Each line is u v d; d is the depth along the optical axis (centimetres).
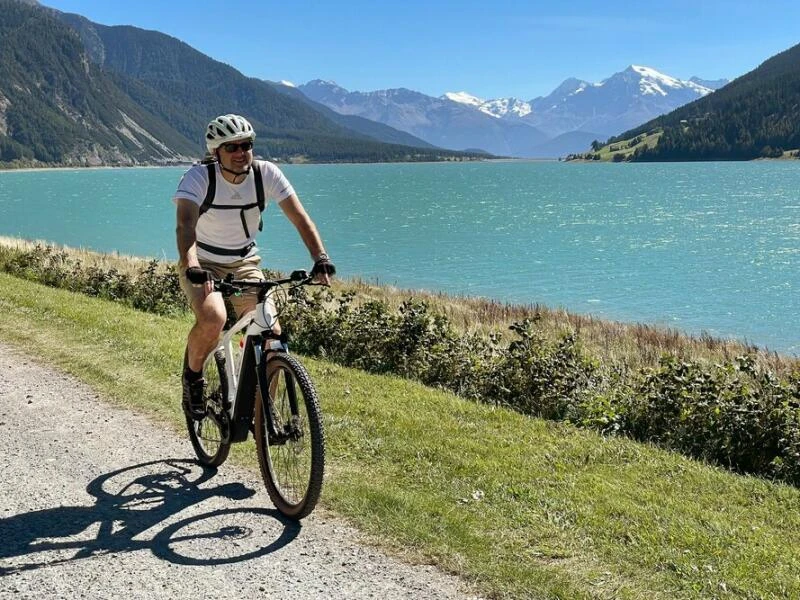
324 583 362
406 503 445
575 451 591
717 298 2964
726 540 425
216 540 408
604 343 1567
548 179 17838
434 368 912
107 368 776
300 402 440
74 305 1165
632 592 356
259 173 461
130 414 640
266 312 448
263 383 441
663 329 1911
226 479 500
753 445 679
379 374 927
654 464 576
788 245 4722
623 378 894
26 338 914
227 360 477
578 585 360
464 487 485
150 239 5406
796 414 675
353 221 7075
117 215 7994
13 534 413
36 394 693
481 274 3684
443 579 367
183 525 428
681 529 434
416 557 387
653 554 396
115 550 396
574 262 4100
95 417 630
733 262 4016
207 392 504
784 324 2470
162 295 1411
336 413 661
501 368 872
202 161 456
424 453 551
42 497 465
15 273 1795
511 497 470
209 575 370
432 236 5597
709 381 753
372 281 3309
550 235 5547
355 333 1011
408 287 3222
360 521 425
